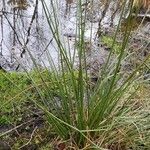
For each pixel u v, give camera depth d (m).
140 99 2.53
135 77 2.54
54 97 2.58
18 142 2.51
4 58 3.62
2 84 2.96
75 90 2.24
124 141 2.38
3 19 4.59
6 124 2.65
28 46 3.82
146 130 2.44
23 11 4.85
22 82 2.98
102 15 4.52
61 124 2.37
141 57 3.27
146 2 4.57
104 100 2.25
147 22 4.45
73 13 4.61
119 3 4.61
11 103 2.76
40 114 2.71
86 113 2.39
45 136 2.56
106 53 3.60
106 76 2.46
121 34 4.03
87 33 4.13
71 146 2.32
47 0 4.75
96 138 2.36
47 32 4.22
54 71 2.61
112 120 2.33
